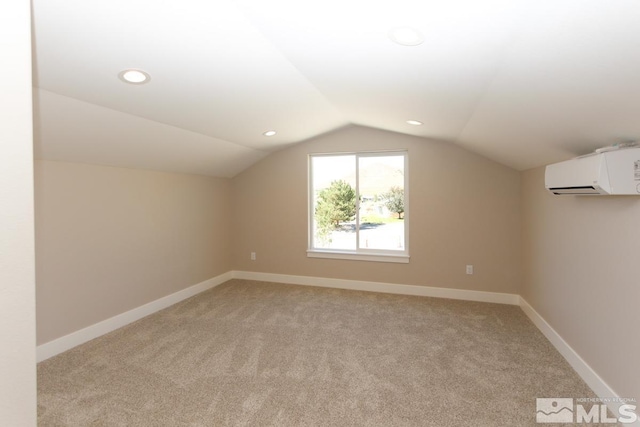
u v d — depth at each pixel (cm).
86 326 284
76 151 259
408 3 116
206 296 403
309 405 196
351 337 286
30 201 76
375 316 334
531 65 138
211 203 443
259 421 182
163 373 229
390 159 418
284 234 457
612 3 89
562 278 255
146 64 177
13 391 73
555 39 114
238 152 399
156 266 357
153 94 216
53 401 198
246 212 474
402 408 193
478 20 118
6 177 71
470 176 377
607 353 194
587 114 161
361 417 185
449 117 263
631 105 136
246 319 328
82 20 136
